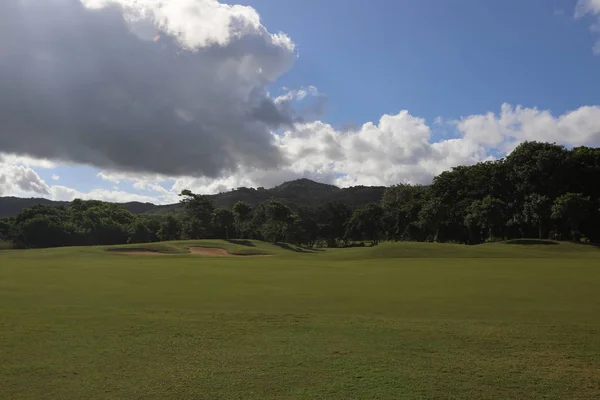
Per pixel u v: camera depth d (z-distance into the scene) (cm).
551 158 7038
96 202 12638
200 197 9825
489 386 706
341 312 1348
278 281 2255
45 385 714
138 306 1460
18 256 4734
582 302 1516
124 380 735
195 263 3778
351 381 727
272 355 869
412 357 854
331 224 12625
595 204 6812
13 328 1099
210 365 809
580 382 723
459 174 8438
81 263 3619
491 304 1484
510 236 7975
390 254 4778
